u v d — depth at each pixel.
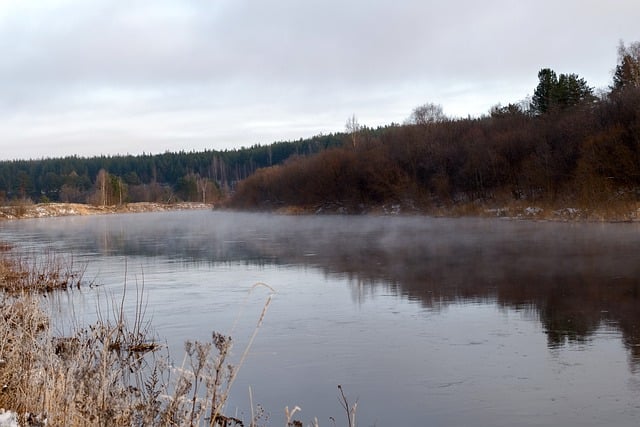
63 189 126.75
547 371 8.83
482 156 44.44
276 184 70.69
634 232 26.19
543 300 13.51
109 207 103.06
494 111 57.59
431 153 49.91
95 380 4.93
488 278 16.73
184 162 162.62
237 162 160.25
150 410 4.78
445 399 7.96
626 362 9.06
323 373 9.17
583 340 10.29
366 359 9.77
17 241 37.16
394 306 13.69
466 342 10.50
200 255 26.45
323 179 59.03
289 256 24.66
